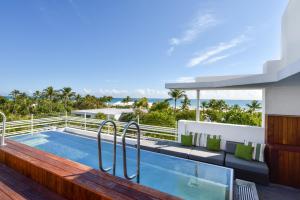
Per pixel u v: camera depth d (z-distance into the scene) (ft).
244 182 13.65
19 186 6.87
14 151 8.60
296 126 15.39
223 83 17.74
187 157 16.87
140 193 5.07
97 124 27.45
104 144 21.47
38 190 6.60
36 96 124.16
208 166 14.14
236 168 14.67
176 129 22.72
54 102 112.68
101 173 6.33
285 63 18.47
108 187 5.38
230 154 16.93
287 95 17.19
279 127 15.98
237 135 19.16
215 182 12.18
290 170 14.28
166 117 33.40
